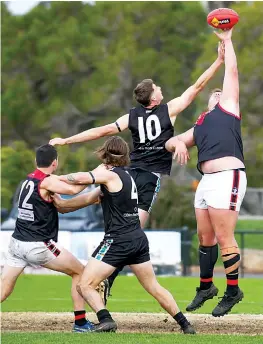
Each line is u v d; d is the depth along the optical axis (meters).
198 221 34.25
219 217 32.75
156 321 38.38
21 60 132.75
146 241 32.59
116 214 32.12
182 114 123.06
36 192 32.44
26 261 33.16
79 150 110.56
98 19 132.38
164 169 35.66
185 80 129.75
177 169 114.31
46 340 30.03
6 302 50.78
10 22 134.38
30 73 132.88
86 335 31.39
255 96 116.88
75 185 32.16
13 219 77.25
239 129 33.28
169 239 71.94
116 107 127.62
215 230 33.12
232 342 29.84
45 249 32.66
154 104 35.44
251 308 45.81
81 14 134.62
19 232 32.91
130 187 32.22
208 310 45.34
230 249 33.16
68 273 33.28
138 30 131.38
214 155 32.88
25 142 132.00
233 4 126.06
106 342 29.33
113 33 132.88
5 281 33.34
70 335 31.47
